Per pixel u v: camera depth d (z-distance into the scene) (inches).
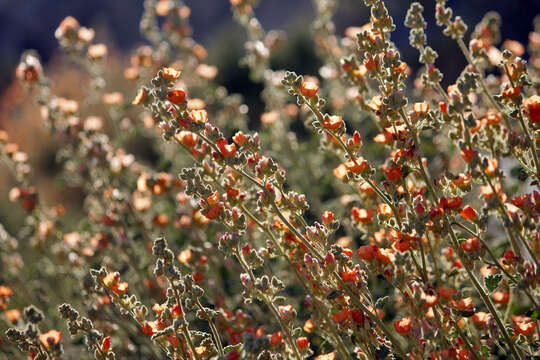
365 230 110.1
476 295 132.0
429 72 109.6
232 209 95.7
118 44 973.2
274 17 802.2
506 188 140.7
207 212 93.6
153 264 167.8
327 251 92.3
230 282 157.4
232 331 120.1
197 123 92.4
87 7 1013.2
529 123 96.8
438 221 88.9
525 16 612.4
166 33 244.8
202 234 151.9
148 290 150.3
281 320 93.3
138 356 139.3
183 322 87.0
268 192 94.4
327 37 230.8
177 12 241.9
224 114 223.3
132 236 172.9
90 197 194.9
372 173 95.2
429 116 95.7
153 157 297.0
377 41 96.0
